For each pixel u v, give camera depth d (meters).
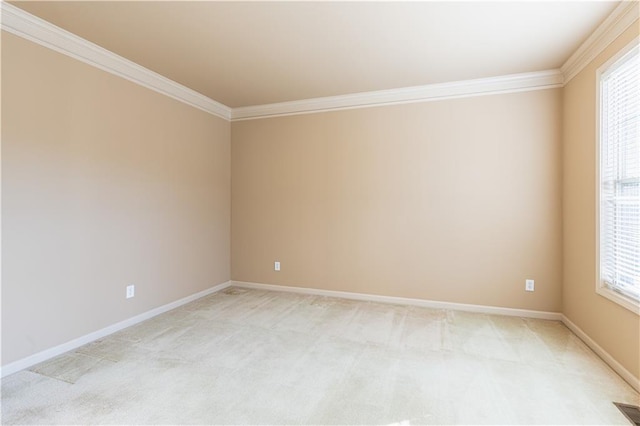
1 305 2.31
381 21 2.48
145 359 2.58
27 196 2.46
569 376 2.34
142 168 3.42
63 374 2.35
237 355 2.66
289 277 4.55
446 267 3.83
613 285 2.47
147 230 3.48
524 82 3.49
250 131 4.70
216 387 2.20
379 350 2.76
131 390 2.15
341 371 2.41
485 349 2.78
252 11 2.35
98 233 2.98
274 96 4.22
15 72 2.37
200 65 3.28
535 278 3.51
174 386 2.20
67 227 2.73
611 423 1.85
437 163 3.84
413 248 3.96
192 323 3.36
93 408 1.96
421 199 3.91
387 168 4.05
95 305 2.95
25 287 2.45
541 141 3.46
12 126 2.37
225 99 4.34
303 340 2.96
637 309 2.13
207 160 4.36
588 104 2.81
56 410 1.94
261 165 4.66
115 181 3.13
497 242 3.63
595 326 2.70
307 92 4.07
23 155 2.43
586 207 2.85
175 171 3.84
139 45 2.87
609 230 2.54
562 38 2.72
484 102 3.64
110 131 3.08
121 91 3.17
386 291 4.08
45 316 2.57
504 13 2.37
